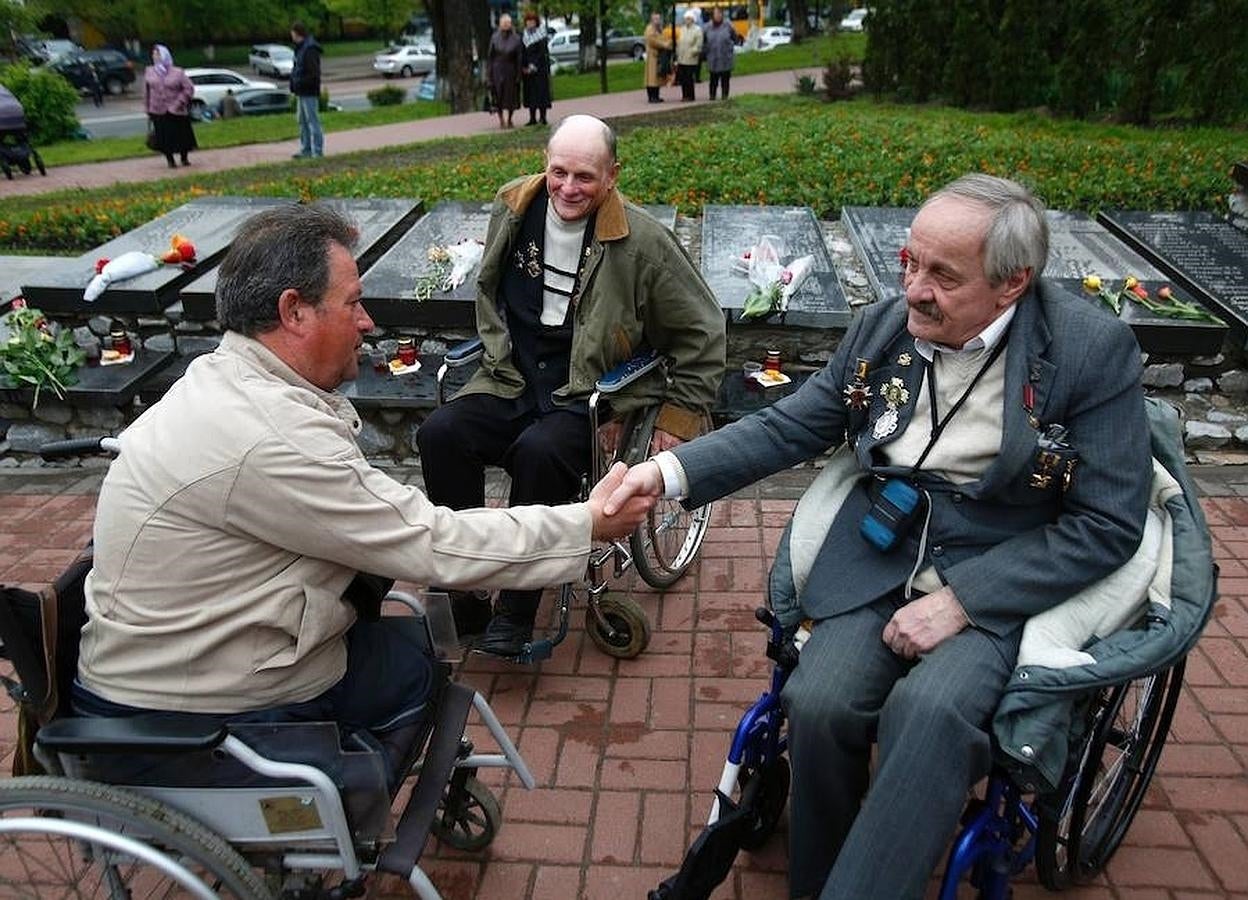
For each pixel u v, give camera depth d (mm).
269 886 1914
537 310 3098
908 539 2074
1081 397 1878
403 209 6527
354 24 45969
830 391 2213
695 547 3568
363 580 1913
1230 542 3691
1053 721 1769
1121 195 7672
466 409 3057
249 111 24641
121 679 1758
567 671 3105
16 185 12391
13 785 1680
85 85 29531
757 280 4828
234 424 1683
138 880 2297
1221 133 10219
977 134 10273
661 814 2555
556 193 2896
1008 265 1808
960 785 1769
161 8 38844
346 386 4555
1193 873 2350
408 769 1990
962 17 13523
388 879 2367
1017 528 1994
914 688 1828
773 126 11430
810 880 2094
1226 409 4523
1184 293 4781
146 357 4961
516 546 1913
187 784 1745
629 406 3039
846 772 1981
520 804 2596
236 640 1751
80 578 1873
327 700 1942
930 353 2010
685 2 38188
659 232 3002
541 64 15062
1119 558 1881
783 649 2145
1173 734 2768
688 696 2982
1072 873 2223
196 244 5641
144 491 1699
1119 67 11695
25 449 4707
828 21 35438
